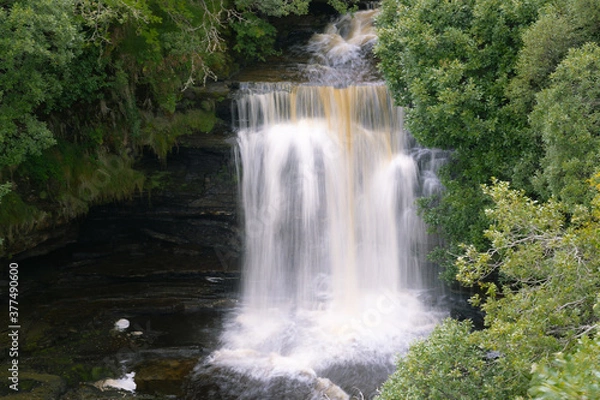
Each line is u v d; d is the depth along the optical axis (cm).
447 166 1856
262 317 2073
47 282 2127
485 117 1672
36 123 1703
